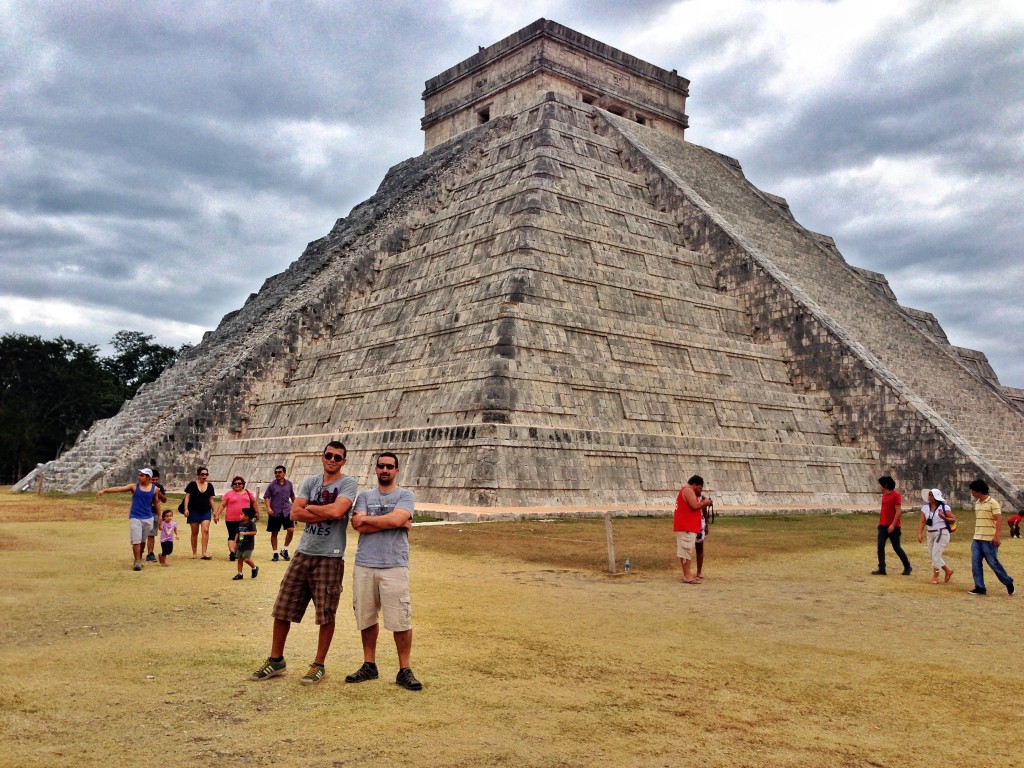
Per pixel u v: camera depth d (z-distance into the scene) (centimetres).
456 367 3061
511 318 3066
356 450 3095
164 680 809
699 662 927
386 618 821
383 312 3928
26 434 6606
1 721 684
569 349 3173
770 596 1365
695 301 3862
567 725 712
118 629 1018
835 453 3538
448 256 3859
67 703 734
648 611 1210
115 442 3903
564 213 3725
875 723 743
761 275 4038
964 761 661
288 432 3712
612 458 2930
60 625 1033
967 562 1841
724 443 3247
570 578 1509
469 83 5516
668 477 3034
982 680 882
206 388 3938
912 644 1039
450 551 1822
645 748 667
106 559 1653
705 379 3516
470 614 1153
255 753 634
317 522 838
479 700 771
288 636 1019
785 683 855
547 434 2792
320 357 3984
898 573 1661
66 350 6900
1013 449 3897
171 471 3672
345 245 4516
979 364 5325
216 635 1002
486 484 2609
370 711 734
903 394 3581
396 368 3481
